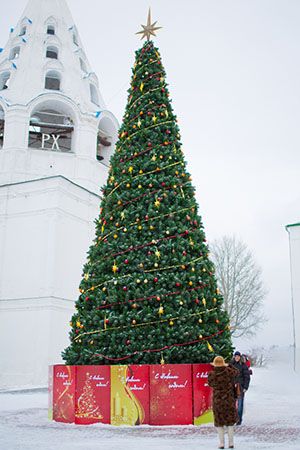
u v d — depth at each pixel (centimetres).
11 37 3738
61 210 2919
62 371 1148
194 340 1125
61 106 3325
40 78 3403
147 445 834
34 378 2609
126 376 1069
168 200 1237
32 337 2695
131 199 1255
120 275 1180
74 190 3048
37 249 2861
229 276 4434
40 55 3500
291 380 2464
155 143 1315
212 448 821
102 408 1075
